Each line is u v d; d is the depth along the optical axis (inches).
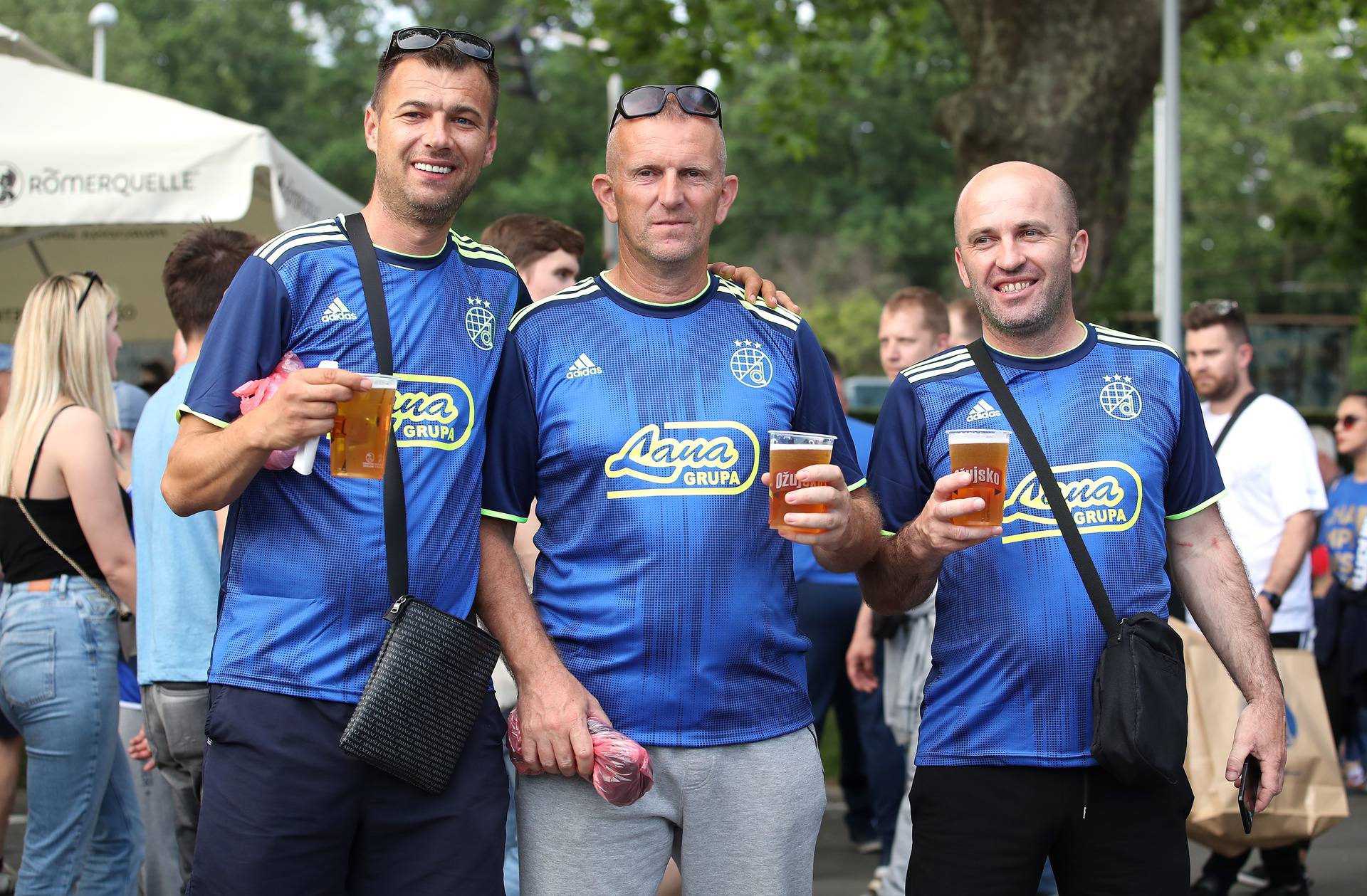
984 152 451.8
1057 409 118.0
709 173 113.1
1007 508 116.3
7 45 296.0
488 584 113.4
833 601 217.0
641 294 115.6
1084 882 114.8
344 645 106.3
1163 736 108.3
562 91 1648.6
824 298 1611.7
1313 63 1920.5
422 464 108.9
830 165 1690.5
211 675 107.7
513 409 114.3
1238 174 1918.1
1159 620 113.0
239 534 108.9
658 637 110.0
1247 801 118.0
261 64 1630.2
